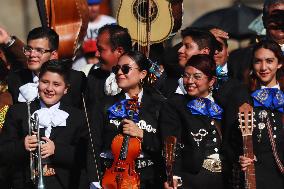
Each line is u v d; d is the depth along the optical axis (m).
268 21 22.91
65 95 22.22
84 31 23.81
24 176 20.95
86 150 21.05
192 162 20.62
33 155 20.64
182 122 20.81
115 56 22.72
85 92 22.52
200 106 20.81
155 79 22.22
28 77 22.41
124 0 23.17
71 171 21.00
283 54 21.38
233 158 20.62
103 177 20.56
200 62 20.86
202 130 20.72
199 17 33.78
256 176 20.48
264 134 20.55
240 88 20.98
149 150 20.95
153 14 23.08
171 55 23.00
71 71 22.39
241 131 20.34
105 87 22.30
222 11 31.05
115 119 20.98
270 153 20.56
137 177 20.52
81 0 23.64
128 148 20.55
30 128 20.66
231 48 32.62
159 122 20.94
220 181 20.70
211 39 22.31
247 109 20.44
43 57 22.11
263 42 21.03
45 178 20.78
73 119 21.09
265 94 20.69
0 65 22.80
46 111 20.98
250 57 23.14
